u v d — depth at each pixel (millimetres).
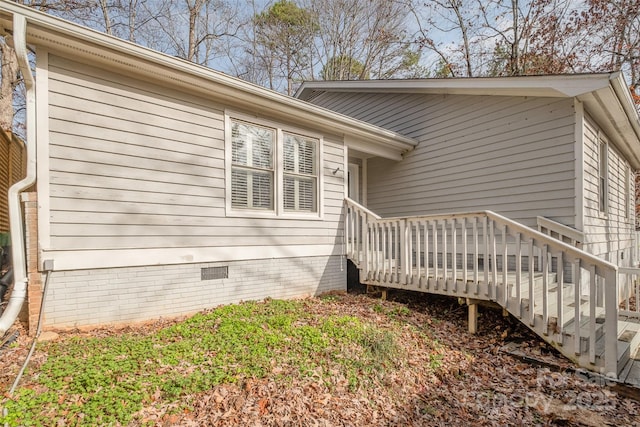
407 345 4070
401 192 8445
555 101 5859
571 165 5652
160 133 4613
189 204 4863
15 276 3551
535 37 14523
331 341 3826
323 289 6594
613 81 4867
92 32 3705
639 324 4727
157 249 4555
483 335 4699
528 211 6172
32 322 3686
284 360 3318
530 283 4105
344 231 6988
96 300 4082
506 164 6504
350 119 6633
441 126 7637
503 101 6566
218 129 5195
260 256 5668
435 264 5141
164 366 3027
